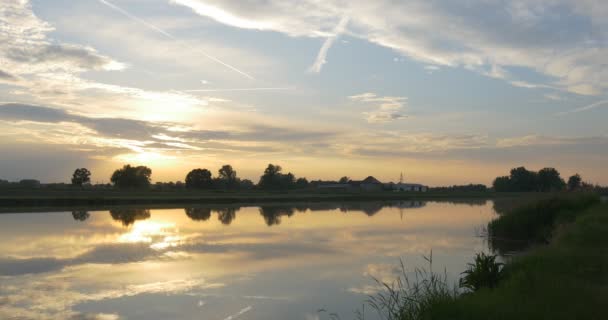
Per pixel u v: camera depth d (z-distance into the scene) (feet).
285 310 42.70
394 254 71.77
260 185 468.34
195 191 362.12
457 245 81.92
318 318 40.22
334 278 55.11
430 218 143.84
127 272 58.75
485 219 139.44
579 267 40.16
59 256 69.82
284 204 228.63
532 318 27.07
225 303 45.06
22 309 43.01
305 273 58.08
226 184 478.59
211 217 144.66
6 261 65.67
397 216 152.35
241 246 81.15
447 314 29.78
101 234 96.78
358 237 93.91
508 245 80.94
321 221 132.05
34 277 55.77
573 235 58.49
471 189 620.08
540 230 87.56
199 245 82.12
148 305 44.55
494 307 29.27
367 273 57.62
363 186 538.47
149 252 73.97
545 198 100.27
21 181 416.67
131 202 214.69
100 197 227.40
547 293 31.45
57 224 116.98
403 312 34.14
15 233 97.60
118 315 41.50
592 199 101.35
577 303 29.27
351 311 41.93
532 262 43.37
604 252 46.57
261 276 56.44
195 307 43.86
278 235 97.19
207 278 55.47
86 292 49.08
